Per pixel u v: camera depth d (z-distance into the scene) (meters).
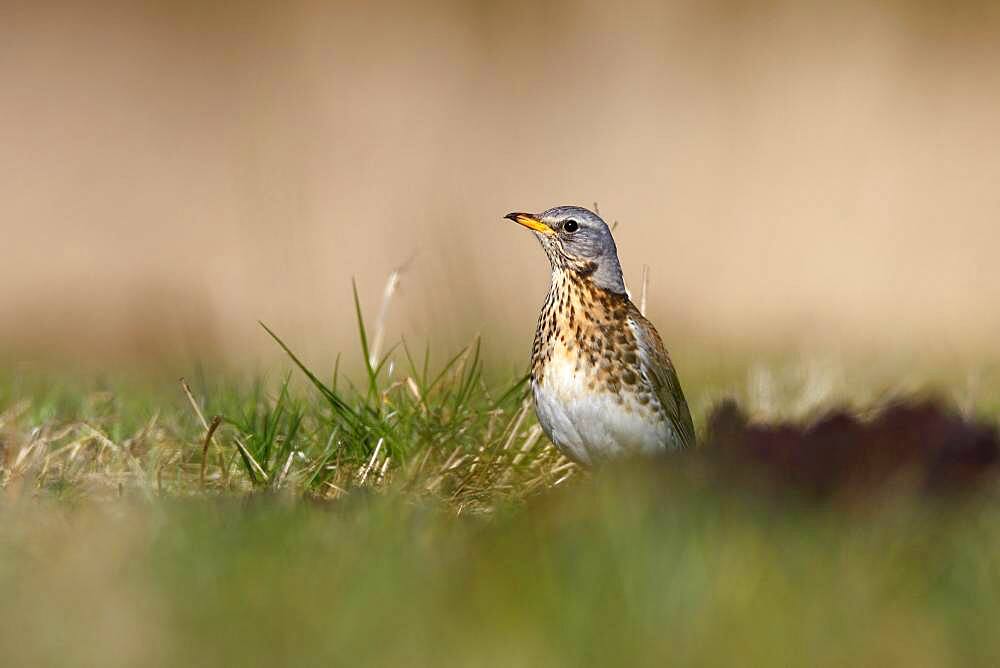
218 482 9.13
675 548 6.45
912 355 16.47
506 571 6.53
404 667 5.71
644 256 23.70
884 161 26.08
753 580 6.15
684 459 7.68
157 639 5.91
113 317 21.94
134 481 9.02
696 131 27.47
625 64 29.33
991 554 6.46
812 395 12.11
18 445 9.62
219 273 23.17
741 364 15.80
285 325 19.59
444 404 10.18
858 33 29.23
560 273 9.94
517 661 5.71
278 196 24.06
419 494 8.85
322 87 29.42
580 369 9.67
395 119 28.45
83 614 6.11
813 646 5.80
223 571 6.48
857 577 6.23
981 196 25.08
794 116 27.39
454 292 14.05
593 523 6.98
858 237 24.09
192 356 15.71
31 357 17.58
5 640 5.92
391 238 23.45
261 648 5.83
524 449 9.80
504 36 30.53
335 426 9.81
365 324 19.66
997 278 22.78
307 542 6.94
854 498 7.23
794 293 22.36
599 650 5.79
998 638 5.87
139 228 25.39
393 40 30.70
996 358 16.47
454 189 25.94
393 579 6.32
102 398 11.47
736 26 29.92
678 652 5.75
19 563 6.79
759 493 7.33
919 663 5.73
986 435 7.64
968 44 28.89
